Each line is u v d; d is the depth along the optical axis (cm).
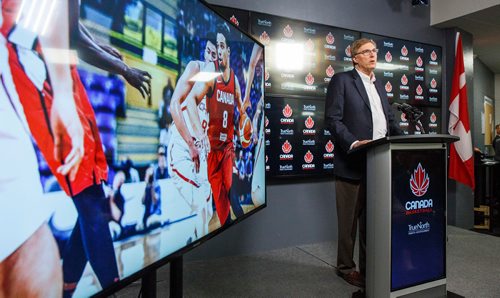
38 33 62
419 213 168
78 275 70
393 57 346
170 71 106
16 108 58
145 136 93
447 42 385
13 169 57
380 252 162
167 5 105
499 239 326
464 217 387
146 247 92
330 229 316
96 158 76
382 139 154
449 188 386
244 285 211
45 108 64
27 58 60
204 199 126
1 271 55
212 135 134
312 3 305
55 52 66
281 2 291
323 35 306
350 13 326
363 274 208
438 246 175
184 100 114
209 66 132
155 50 99
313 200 308
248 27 274
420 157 168
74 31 71
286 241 296
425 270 170
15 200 58
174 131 107
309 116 299
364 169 207
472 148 376
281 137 288
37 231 62
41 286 62
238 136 160
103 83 79
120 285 82
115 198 81
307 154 298
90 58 75
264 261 257
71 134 69
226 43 149
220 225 139
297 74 294
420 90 363
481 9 331
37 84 62
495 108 752
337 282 215
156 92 99
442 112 380
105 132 79
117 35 84
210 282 215
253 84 182
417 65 361
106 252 78
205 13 130
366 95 214
